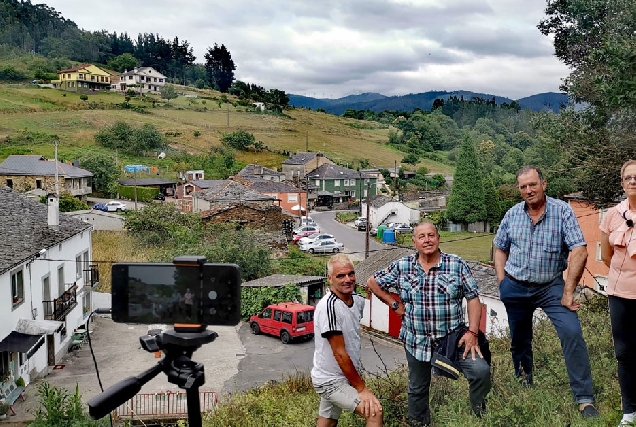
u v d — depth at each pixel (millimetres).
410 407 5188
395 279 5031
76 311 23656
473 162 67062
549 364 6012
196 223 43188
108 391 2783
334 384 4465
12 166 63344
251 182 71250
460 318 4871
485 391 4754
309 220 63094
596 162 15102
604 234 4676
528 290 5070
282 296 29609
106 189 72438
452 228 68625
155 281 2748
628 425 4074
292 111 159625
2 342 16703
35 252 19062
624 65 11742
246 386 19062
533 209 5004
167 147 96812
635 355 4422
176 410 15367
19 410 16672
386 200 66312
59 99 120688
